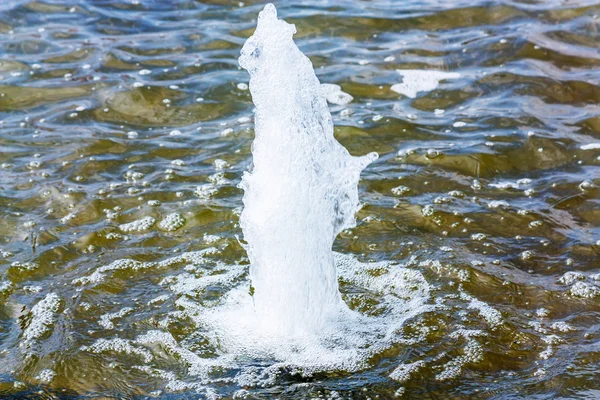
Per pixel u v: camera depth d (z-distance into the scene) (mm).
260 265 5008
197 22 9781
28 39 9242
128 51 8984
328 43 9195
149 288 5348
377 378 4520
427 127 7410
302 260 4984
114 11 10062
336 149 5250
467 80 8305
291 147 5090
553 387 4395
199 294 5285
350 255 5684
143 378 4551
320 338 4867
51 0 10305
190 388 4469
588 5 9812
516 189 6461
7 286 5344
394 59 8789
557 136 7176
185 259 5660
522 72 8391
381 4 10219
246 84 8273
